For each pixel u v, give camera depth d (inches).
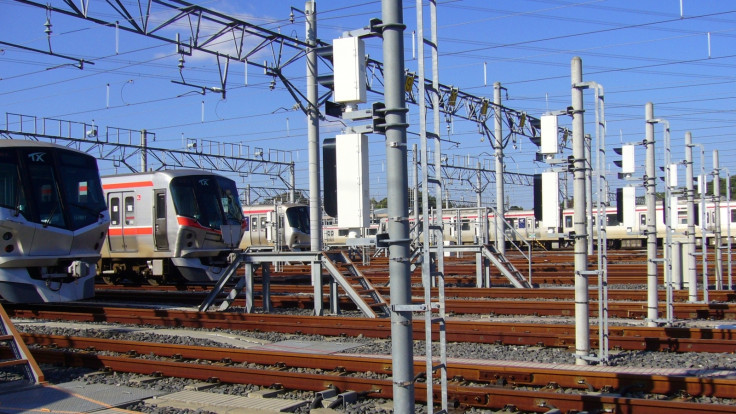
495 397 289.3
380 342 459.8
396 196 184.5
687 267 647.8
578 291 359.9
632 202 483.2
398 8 184.2
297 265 1400.1
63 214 609.3
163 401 316.5
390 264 187.8
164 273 862.5
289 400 309.1
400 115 184.2
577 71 353.4
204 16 648.4
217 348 407.2
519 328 458.0
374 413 285.6
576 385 312.7
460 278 920.3
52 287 594.2
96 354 401.1
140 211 868.0
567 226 1861.5
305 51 729.0
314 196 734.5
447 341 449.1
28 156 593.6
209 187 891.4
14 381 360.2
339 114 201.9
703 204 597.9
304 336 494.6
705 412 257.9
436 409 290.7
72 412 299.0
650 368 348.5
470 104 1077.1
